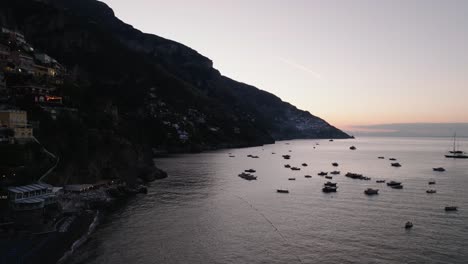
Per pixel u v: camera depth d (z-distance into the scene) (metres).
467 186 136.12
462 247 69.44
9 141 91.75
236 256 65.31
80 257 63.44
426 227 81.75
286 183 143.75
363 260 63.62
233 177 156.75
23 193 76.94
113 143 134.38
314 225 83.69
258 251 67.69
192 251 67.31
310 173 176.12
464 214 92.94
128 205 100.56
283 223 85.31
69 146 112.06
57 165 101.44
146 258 63.78
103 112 157.38
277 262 62.88
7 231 70.12
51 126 112.50
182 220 86.69
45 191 82.00
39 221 74.19
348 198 113.75
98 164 119.50
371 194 120.12
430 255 65.75
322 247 69.75
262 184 140.50
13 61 142.88
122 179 125.06
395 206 102.25
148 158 163.00
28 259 58.44
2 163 85.00
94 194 101.69
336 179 155.12
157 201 106.19
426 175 167.62
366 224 84.31
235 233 77.81
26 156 88.62
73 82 173.00
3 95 121.62
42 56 174.75
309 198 113.81
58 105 131.62
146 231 78.06
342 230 79.88
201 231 78.81
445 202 107.25
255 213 94.31
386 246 70.12
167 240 72.88
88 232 75.25
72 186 102.25
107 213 91.75
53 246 64.75
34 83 137.00
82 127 124.88
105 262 61.69
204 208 98.62
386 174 172.38
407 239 73.94
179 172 170.25
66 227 75.25
